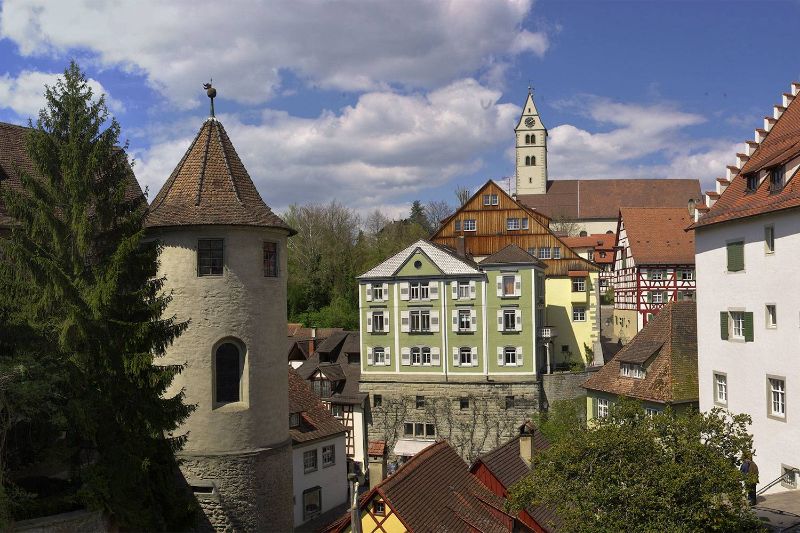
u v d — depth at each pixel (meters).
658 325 38.06
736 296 30.92
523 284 57.06
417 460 25.95
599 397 39.34
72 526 20.88
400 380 58.44
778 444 28.09
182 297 26.59
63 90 24.00
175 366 24.17
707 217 33.00
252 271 27.41
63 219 23.41
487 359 57.50
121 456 22.25
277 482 27.64
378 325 59.47
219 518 26.12
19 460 22.81
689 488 17.34
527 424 31.78
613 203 119.88
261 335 27.50
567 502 18.67
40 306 21.88
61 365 21.33
